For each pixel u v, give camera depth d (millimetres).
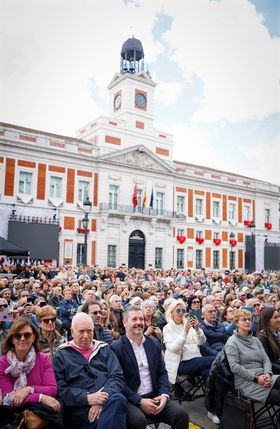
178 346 6617
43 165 35500
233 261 49094
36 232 33250
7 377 4582
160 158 42594
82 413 4562
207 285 19016
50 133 37844
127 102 42344
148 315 7746
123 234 39438
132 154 40812
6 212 32875
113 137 40438
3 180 33125
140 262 40844
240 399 5203
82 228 37094
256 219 52219
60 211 35969
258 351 5910
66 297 10633
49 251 33500
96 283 14297
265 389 5441
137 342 5477
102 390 4699
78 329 5113
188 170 46375
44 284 13336
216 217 48125
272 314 6684
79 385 4820
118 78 44031
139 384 5223
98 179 38750
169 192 43688
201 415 6270
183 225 44719
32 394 4434
